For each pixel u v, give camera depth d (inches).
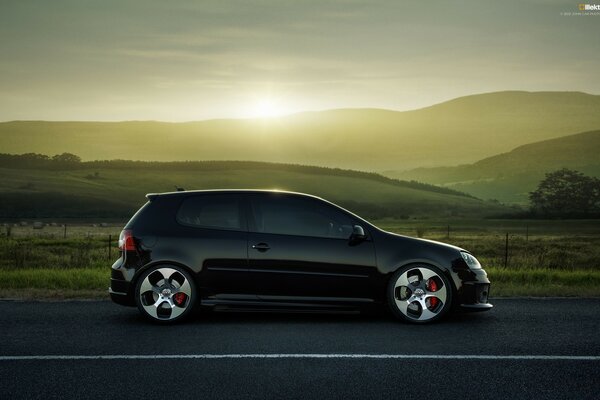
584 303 372.2
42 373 219.8
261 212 315.3
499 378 213.8
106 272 541.6
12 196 7573.8
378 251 307.4
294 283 306.5
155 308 307.7
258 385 205.8
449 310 308.3
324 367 227.3
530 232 4192.9
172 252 309.6
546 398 192.1
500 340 271.0
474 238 2733.8
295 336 278.8
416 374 218.4
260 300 308.3
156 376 216.1
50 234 2522.1
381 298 307.7
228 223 314.3
